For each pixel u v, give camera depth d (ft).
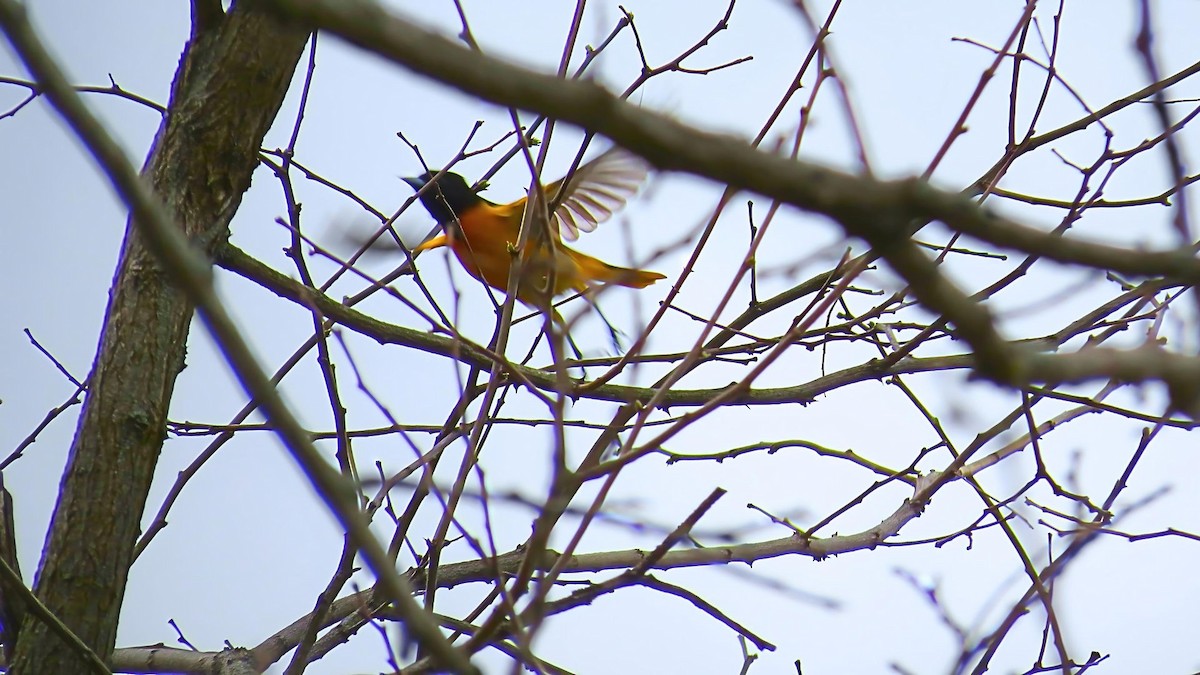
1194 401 12.39
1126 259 11.78
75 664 24.39
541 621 17.67
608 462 18.15
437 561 21.74
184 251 11.93
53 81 10.87
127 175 11.39
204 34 26.99
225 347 12.51
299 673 22.54
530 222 23.11
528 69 9.64
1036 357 11.87
